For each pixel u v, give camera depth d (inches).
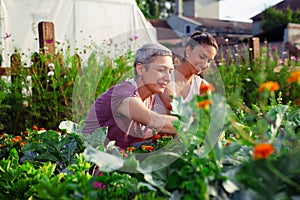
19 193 71.6
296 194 50.1
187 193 58.4
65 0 285.6
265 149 46.6
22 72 192.1
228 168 57.0
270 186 49.5
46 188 58.1
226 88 216.7
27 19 273.4
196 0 1362.0
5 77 204.8
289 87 210.1
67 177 70.6
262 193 49.4
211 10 1398.9
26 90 194.1
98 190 61.6
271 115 84.8
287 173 50.8
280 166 51.5
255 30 858.8
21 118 191.3
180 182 58.3
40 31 196.2
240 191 53.2
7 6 265.9
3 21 263.9
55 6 283.0
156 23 1182.3
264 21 779.4
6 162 75.8
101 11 295.9
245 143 66.9
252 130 81.7
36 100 190.5
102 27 296.4
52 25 197.9
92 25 293.9
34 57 195.6
